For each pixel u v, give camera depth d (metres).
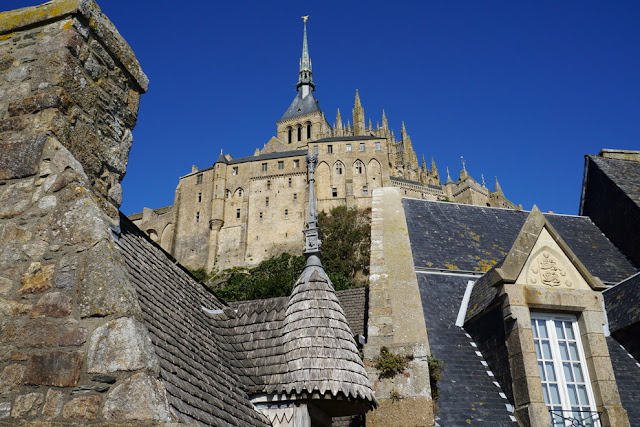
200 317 7.95
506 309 9.25
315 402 7.16
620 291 10.91
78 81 6.52
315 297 7.95
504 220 15.00
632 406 8.86
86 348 4.83
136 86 7.61
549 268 9.63
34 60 6.47
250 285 73.75
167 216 113.19
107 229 5.59
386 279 10.43
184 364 5.96
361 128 144.62
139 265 7.32
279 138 147.75
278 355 7.60
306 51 159.00
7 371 4.89
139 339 4.81
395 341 9.41
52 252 5.39
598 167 15.32
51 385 4.75
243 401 6.78
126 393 4.55
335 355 7.30
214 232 105.19
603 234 14.66
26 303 5.20
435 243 13.13
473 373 9.51
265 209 105.50
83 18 6.78
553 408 8.66
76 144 6.27
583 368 9.05
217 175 109.31
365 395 7.11
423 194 115.75
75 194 5.64
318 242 8.84
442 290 11.57
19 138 6.04
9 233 5.58
